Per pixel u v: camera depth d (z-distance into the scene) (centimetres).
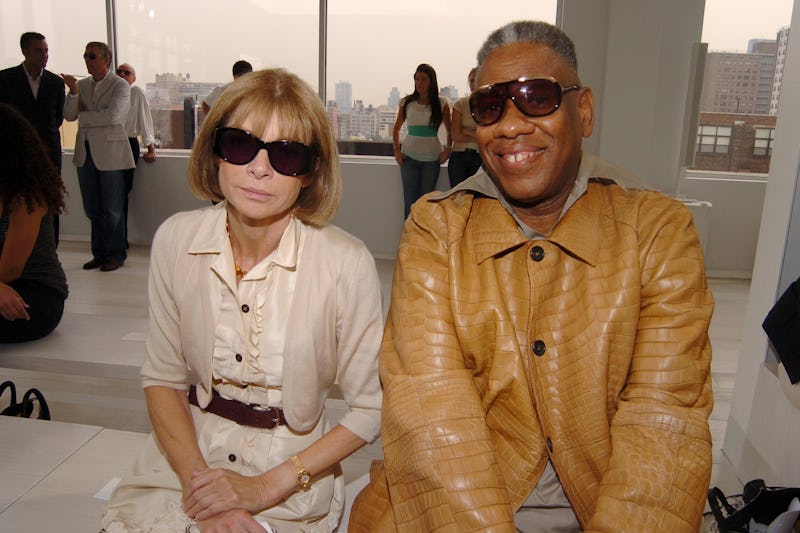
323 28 582
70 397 293
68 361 268
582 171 130
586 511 123
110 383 307
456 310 125
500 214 129
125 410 283
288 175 128
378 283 143
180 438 141
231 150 126
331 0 578
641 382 118
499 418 128
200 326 138
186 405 150
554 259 124
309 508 139
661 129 550
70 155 611
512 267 127
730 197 550
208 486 129
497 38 125
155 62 604
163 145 620
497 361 124
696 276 120
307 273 137
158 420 144
